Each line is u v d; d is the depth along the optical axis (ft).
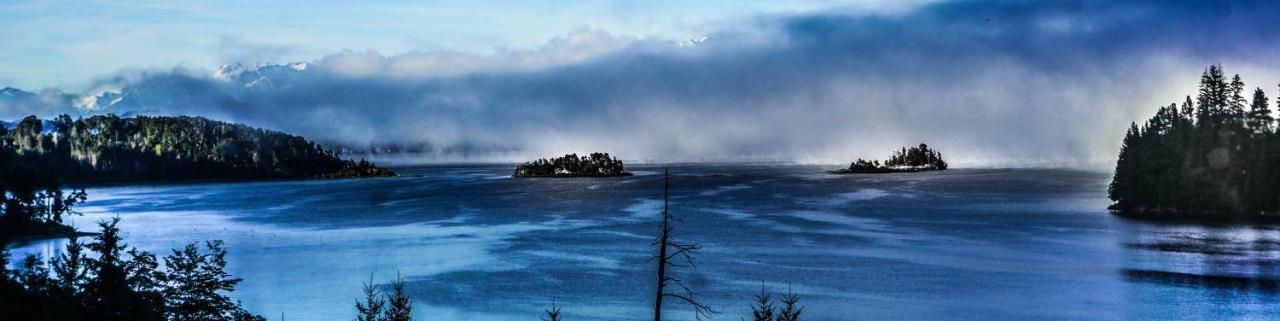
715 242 444.96
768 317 175.11
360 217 647.56
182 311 164.76
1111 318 263.29
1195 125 611.88
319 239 490.08
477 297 299.38
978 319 261.85
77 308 145.69
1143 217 579.48
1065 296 293.64
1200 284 312.71
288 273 357.82
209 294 168.55
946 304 281.95
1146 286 308.60
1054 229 507.71
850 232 495.00
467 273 346.95
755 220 583.17
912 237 466.29
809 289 306.35
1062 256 384.68
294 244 465.47
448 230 528.63
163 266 377.30
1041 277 327.88
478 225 561.43
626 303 287.48
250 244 470.80
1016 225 534.78
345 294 312.29
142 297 155.53
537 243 447.42
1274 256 382.01
